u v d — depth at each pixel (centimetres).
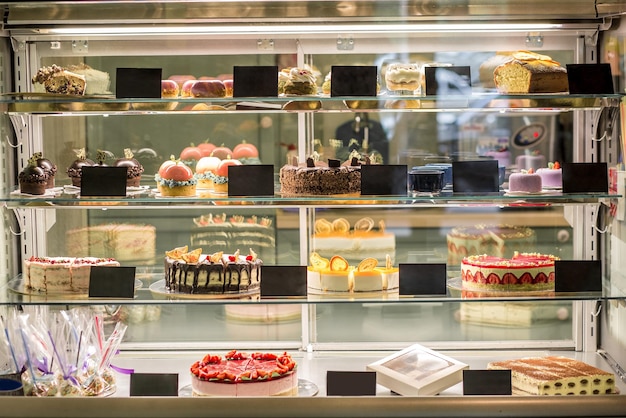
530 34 282
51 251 296
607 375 248
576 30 276
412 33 280
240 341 302
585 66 249
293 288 254
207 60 291
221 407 233
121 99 247
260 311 304
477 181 257
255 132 303
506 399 234
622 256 266
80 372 250
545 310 304
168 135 301
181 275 260
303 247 298
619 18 262
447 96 248
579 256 290
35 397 235
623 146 262
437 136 302
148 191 273
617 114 266
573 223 290
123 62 289
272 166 253
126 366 281
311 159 267
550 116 299
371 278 259
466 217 300
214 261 262
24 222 286
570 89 248
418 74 264
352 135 301
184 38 282
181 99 248
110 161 299
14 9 249
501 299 247
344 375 250
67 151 295
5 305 265
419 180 261
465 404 233
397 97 246
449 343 298
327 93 267
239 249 303
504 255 300
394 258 298
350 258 297
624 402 233
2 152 272
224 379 241
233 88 249
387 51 286
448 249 301
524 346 296
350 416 233
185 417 233
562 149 300
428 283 254
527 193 258
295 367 251
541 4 253
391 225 299
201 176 282
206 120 301
